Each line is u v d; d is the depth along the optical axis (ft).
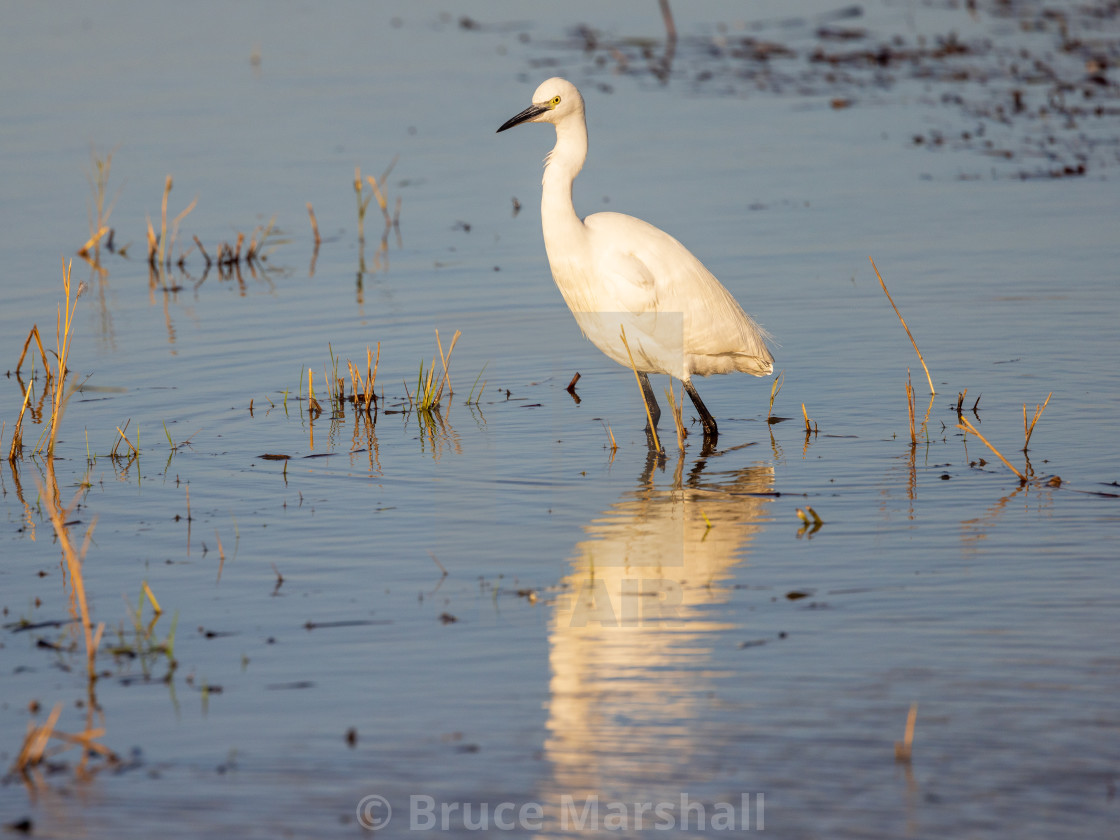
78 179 77.82
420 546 34.24
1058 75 102.73
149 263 65.21
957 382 47.26
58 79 101.35
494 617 29.81
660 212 69.77
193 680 26.91
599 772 23.13
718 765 23.21
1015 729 24.04
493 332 54.70
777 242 65.05
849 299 57.00
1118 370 47.32
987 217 68.18
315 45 116.57
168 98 96.63
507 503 37.50
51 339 54.24
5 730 24.97
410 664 27.53
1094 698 25.11
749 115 91.91
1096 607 29.30
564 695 25.99
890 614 29.35
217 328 55.62
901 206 70.74
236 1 136.67
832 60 109.60
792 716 24.84
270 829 21.71
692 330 43.65
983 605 29.63
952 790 22.17
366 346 53.06
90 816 22.07
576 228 43.45
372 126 89.97
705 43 117.50
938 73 104.68
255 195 75.82
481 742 24.25
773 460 40.93
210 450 42.37
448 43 117.91
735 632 28.68
